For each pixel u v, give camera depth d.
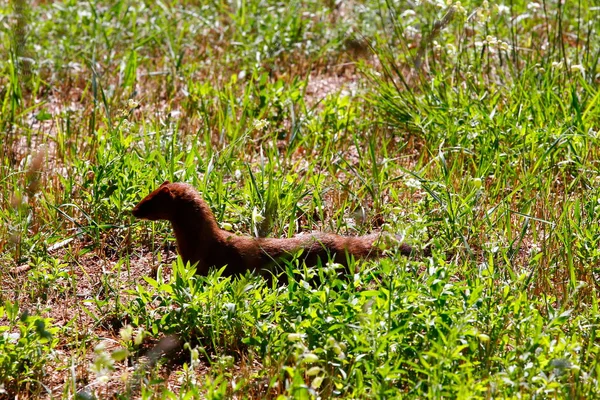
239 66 16.55
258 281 9.27
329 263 8.81
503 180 11.44
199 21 18.30
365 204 11.76
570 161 11.34
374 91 15.14
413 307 8.15
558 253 10.02
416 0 13.15
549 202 11.19
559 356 7.71
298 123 13.09
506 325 8.34
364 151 13.49
